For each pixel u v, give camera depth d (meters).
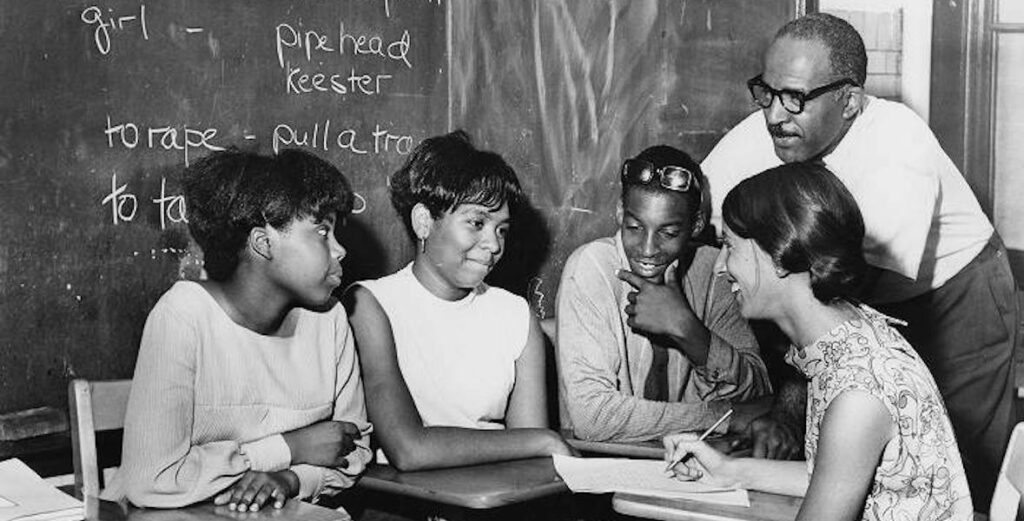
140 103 2.40
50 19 2.25
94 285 2.35
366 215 2.90
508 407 2.55
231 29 2.56
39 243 2.26
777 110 2.78
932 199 3.04
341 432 2.13
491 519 2.52
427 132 3.04
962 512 1.82
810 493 1.74
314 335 2.20
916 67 3.79
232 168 2.06
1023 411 3.59
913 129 3.02
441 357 2.46
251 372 2.09
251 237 2.04
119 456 2.38
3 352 2.22
